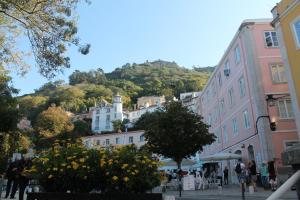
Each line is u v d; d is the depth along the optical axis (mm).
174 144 24688
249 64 25562
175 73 162875
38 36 11742
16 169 11555
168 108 25906
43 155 7148
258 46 25781
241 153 29047
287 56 17953
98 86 144250
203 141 25406
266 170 19828
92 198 6289
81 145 7457
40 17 11492
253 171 19422
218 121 37312
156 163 6930
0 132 23906
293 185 1729
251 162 19781
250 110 26141
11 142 25844
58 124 74500
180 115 25156
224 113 34531
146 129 26266
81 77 159125
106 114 105125
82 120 100562
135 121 95500
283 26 18297
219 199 14703
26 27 11680
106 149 7121
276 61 25438
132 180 6512
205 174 30031
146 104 118750
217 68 35750
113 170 6621
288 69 17859
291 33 17625
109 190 6574
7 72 14055
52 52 11781
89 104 126938
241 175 18641
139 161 6789
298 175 1673
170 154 25094
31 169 6934
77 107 122500
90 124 104875
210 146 42062
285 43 18141
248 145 27016
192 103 74062
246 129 27344
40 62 11820
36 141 67125
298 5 17016
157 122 25375
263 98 24406
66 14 11578
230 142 32531
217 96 37062
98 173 6680
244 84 27219
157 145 24641
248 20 26328
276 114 24062
